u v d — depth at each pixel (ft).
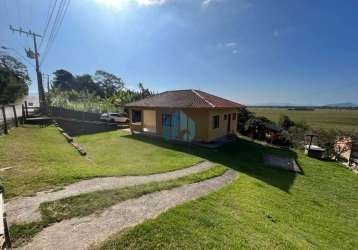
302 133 68.28
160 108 53.47
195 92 60.29
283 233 15.96
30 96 200.23
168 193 19.24
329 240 17.76
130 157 35.53
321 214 22.80
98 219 13.55
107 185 18.99
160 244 11.69
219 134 57.11
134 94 125.08
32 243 10.87
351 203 27.78
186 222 14.23
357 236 19.61
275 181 30.55
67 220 13.10
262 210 19.39
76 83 230.48
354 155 53.52
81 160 28.76
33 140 36.01
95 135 63.36
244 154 44.19
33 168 21.06
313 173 38.50
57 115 78.28
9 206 13.87
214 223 14.78
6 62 167.84
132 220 13.74
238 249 12.36
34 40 75.72
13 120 47.52
